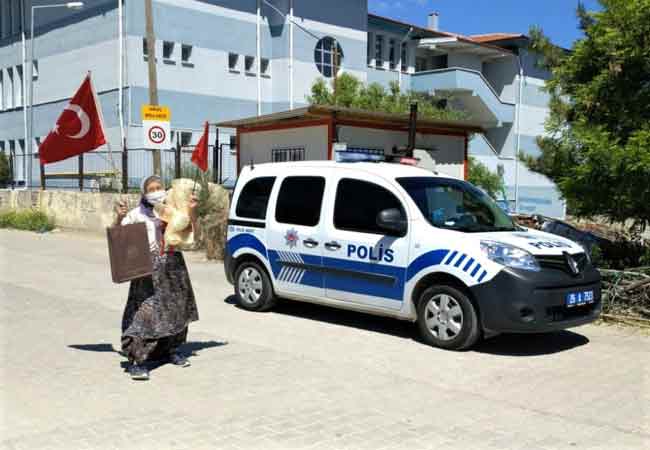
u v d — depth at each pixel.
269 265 8.48
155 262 5.82
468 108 32.16
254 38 25.88
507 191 32.28
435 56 33.56
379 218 7.20
